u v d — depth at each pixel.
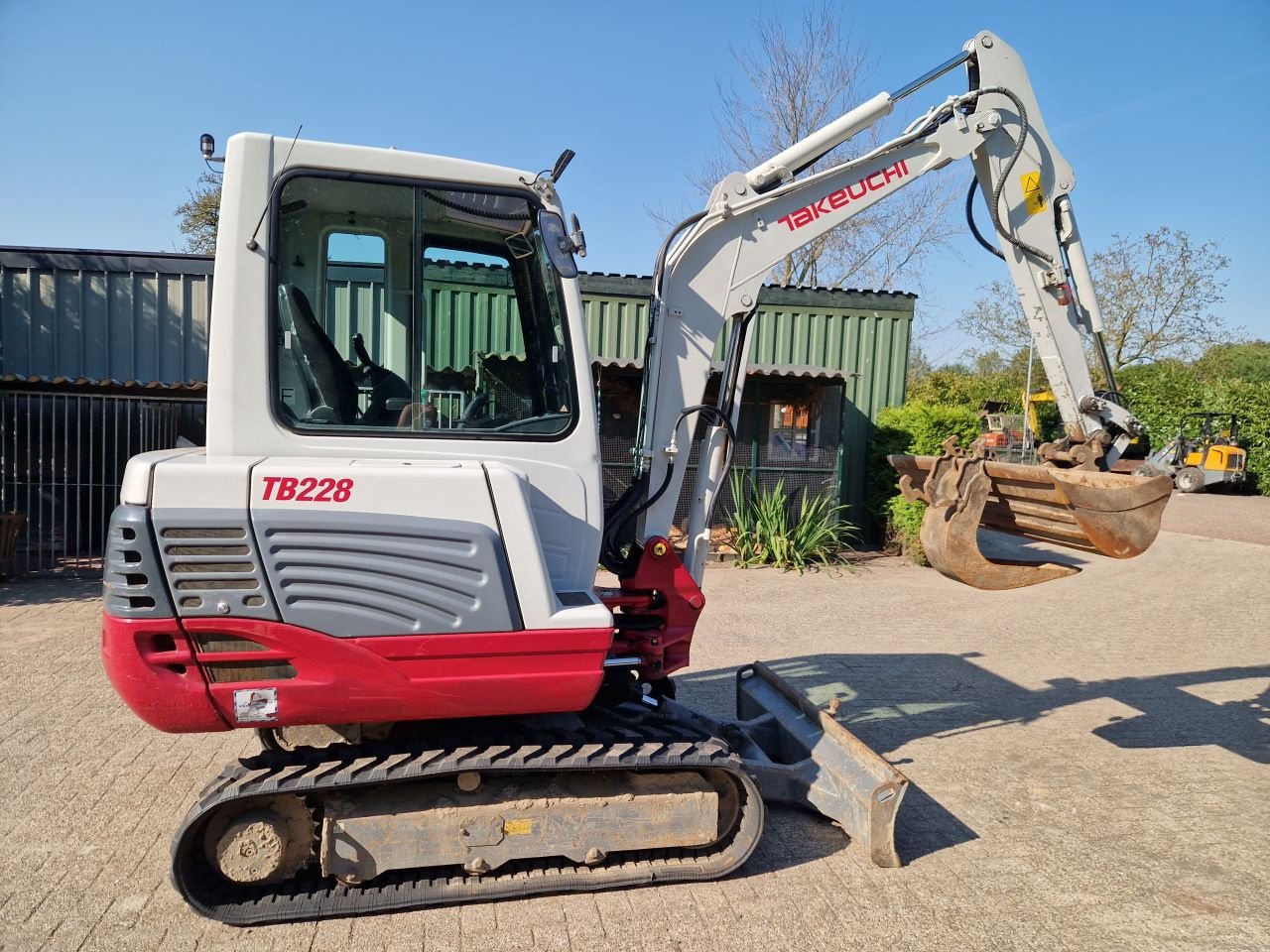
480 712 2.89
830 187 3.84
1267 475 19.64
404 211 2.99
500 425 3.11
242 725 2.72
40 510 8.59
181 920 2.93
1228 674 6.13
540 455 3.11
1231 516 15.12
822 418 10.66
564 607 2.93
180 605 2.61
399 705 2.80
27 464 8.72
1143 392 22.47
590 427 3.16
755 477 10.45
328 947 2.80
